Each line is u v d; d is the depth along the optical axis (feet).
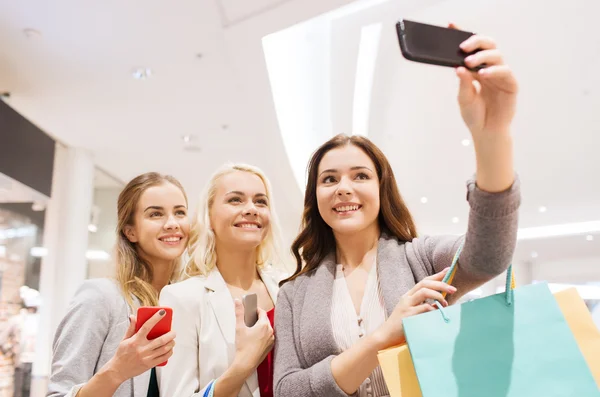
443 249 3.98
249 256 6.03
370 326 4.15
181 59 14.49
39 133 16.02
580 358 2.84
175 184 6.94
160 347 4.19
